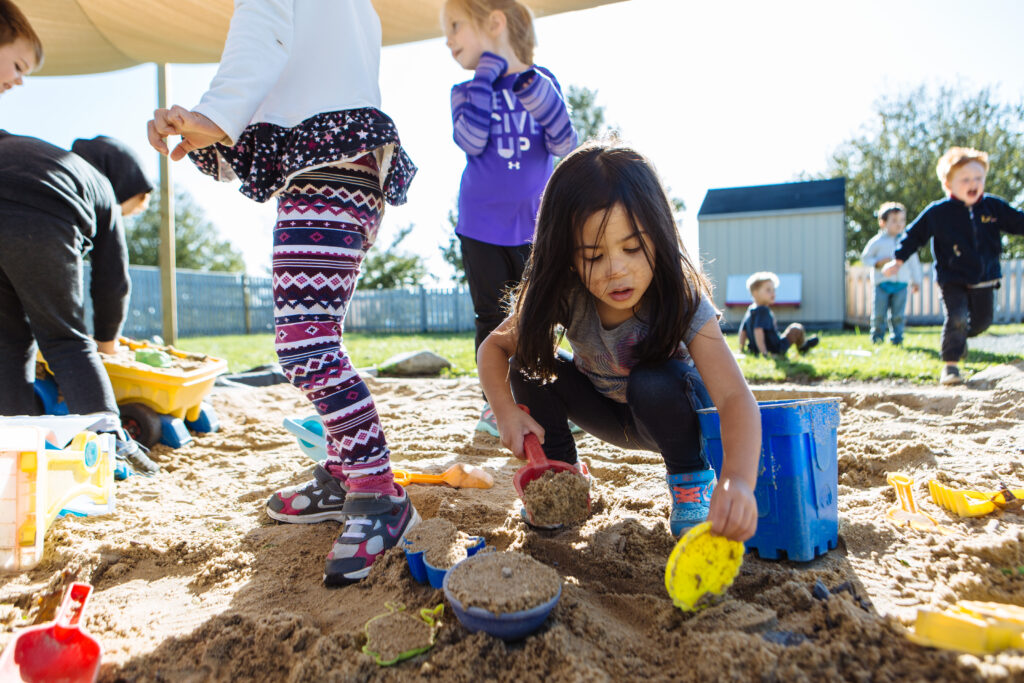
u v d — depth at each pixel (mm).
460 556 1418
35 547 1609
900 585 1335
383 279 24109
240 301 20625
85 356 2605
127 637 1285
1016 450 2412
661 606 1269
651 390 1610
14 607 1399
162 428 2941
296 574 1577
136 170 3311
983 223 4590
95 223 2773
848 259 24578
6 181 2436
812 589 1277
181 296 18719
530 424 1698
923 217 4820
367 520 1599
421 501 2062
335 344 1638
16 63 2461
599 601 1354
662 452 1682
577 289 1679
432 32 4344
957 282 4512
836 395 3670
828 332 11625
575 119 20688
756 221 13836
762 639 1068
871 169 24016
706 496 1635
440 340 12359
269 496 2252
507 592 1178
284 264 1611
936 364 5215
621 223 1423
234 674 1146
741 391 1438
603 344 1736
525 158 2723
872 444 2506
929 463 2268
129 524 1919
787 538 1469
